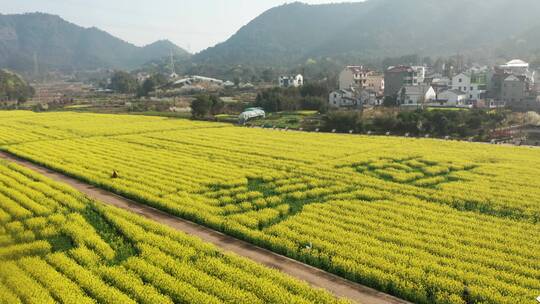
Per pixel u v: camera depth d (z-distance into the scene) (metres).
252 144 77.94
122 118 121.19
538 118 101.44
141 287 26.19
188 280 27.22
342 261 29.47
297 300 24.75
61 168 57.66
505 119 101.19
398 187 48.62
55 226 36.59
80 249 31.61
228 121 117.94
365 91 150.75
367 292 27.22
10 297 24.73
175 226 37.97
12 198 44.31
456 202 43.72
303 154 68.00
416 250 31.59
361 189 47.94
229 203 43.72
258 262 30.98
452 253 31.36
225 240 34.84
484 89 142.62
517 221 38.66
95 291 25.89
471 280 27.53
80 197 44.75
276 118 120.19
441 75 189.00
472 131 91.81
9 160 65.81
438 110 98.25
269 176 53.72
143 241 32.78
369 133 96.31
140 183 50.41
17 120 114.12
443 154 67.69
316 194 46.03
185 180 52.09
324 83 165.38
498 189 48.28
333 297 25.31
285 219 39.06
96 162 61.66
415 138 85.75
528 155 67.06
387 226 36.78
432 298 26.20
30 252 31.45
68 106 167.75
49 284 26.50
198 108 122.38
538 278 28.34
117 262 30.47
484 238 34.44
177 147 75.00
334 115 100.88
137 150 72.12
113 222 37.00
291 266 30.45
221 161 63.34
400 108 123.19
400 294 26.72
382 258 30.09
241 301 24.84
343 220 38.16
